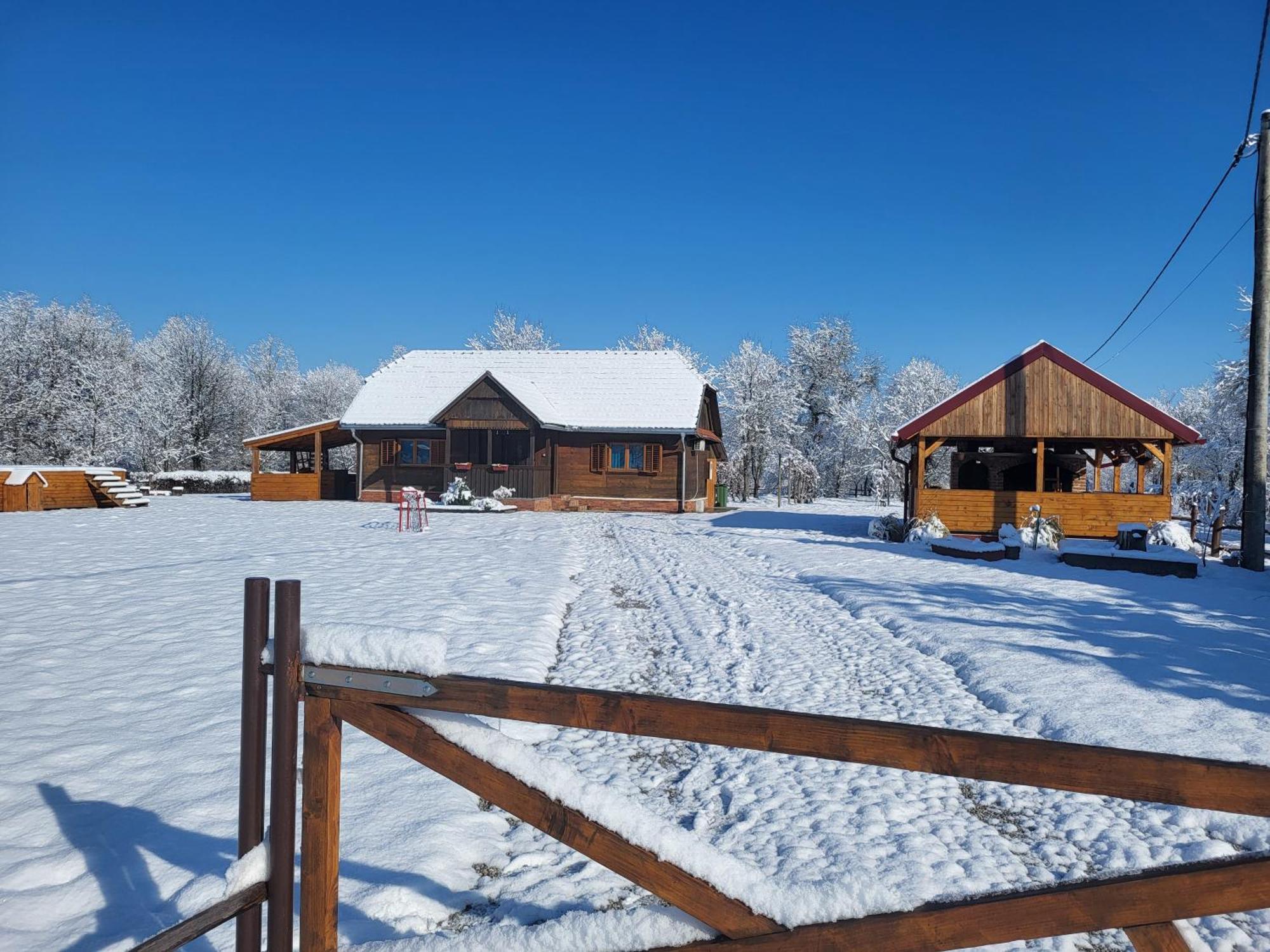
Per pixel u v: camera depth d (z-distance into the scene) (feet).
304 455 148.46
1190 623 30.01
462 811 13.92
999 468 79.36
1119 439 64.49
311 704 7.17
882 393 199.93
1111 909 5.79
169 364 163.53
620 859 6.40
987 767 5.96
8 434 145.07
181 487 133.18
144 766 15.42
